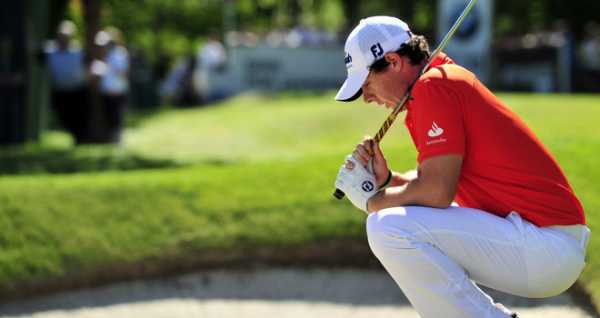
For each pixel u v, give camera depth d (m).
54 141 42.03
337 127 38.62
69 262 17.95
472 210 10.54
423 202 10.34
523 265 10.38
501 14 102.62
